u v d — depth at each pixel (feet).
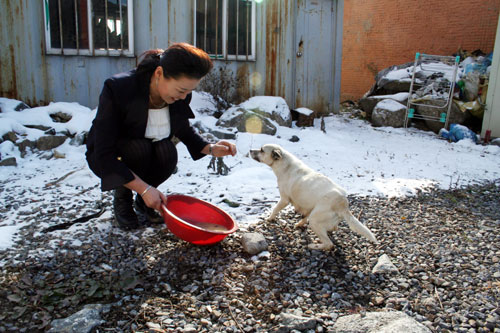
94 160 9.79
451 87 30.12
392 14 44.29
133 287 8.43
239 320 7.51
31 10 22.02
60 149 19.07
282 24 30.37
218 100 27.50
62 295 8.11
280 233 11.35
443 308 8.05
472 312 7.89
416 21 42.24
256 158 11.82
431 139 28.32
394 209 13.61
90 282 8.52
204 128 22.40
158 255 9.78
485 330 7.36
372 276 9.23
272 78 30.96
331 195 10.14
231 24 28.40
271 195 14.35
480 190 16.56
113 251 9.92
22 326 7.17
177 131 11.05
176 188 14.90
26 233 10.71
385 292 8.62
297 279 9.00
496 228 12.25
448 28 39.70
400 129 31.42
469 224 12.51
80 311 7.43
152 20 25.27
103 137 8.96
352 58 49.70
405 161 21.25
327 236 10.37
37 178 15.71
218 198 13.89
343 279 9.11
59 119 22.04
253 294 8.36
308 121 29.81
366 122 34.22
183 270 9.20
